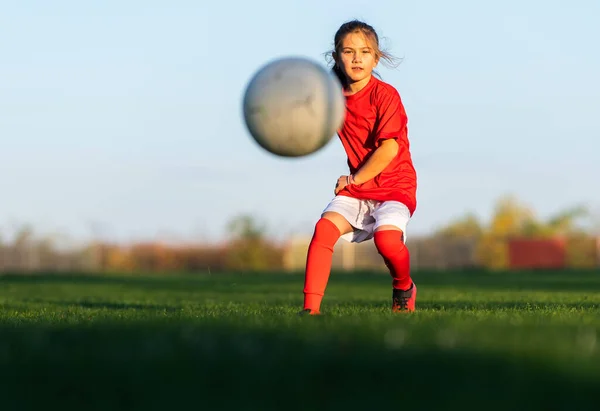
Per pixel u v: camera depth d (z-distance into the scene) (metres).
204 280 36.09
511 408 3.21
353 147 9.97
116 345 5.03
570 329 5.85
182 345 4.95
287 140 8.29
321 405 3.32
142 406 3.39
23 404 3.51
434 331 5.57
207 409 3.29
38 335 5.63
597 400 3.37
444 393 3.47
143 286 28.53
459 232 70.56
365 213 9.59
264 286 28.52
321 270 9.27
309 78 8.34
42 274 47.00
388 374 3.91
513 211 73.44
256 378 3.86
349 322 6.53
